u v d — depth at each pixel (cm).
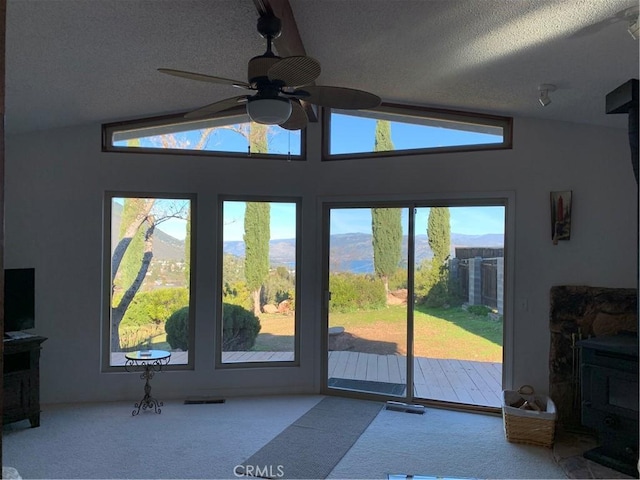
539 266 388
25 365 365
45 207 426
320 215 454
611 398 299
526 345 390
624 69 270
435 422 377
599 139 372
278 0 237
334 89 239
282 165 454
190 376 439
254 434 347
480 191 406
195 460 303
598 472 286
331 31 280
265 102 230
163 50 303
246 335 456
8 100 352
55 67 309
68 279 426
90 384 426
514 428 335
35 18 248
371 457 310
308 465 297
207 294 442
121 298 442
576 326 371
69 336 425
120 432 350
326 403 423
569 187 380
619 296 357
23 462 298
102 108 399
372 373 441
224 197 454
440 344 423
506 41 255
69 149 430
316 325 453
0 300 92
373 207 445
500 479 282
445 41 270
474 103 386
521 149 395
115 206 443
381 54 307
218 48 305
